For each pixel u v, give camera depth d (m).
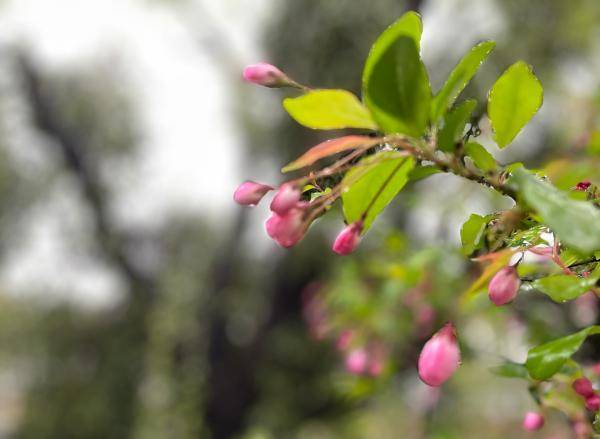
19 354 10.00
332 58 6.90
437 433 3.83
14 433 9.62
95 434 9.31
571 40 6.36
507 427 4.57
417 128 0.76
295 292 8.20
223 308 8.44
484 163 0.80
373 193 0.84
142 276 9.88
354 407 7.00
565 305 2.11
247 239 8.72
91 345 9.87
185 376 8.33
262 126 7.96
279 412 7.80
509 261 1.00
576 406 1.22
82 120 10.77
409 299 2.83
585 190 0.91
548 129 4.29
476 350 2.46
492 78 3.95
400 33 0.74
